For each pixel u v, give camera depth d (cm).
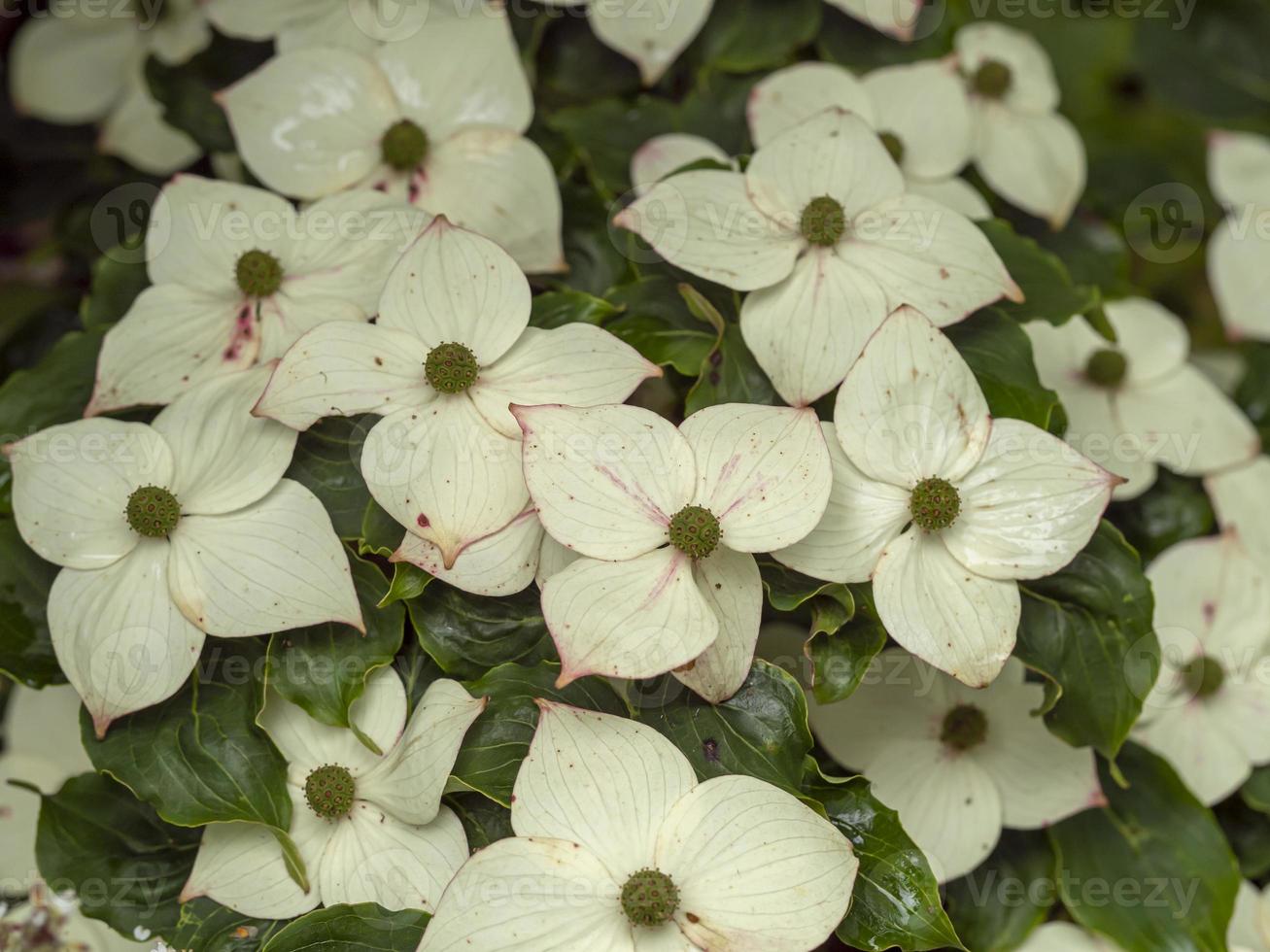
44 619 66
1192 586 71
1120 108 82
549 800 62
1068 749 67
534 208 69
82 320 70
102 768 63
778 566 64
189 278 67
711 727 63
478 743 63
